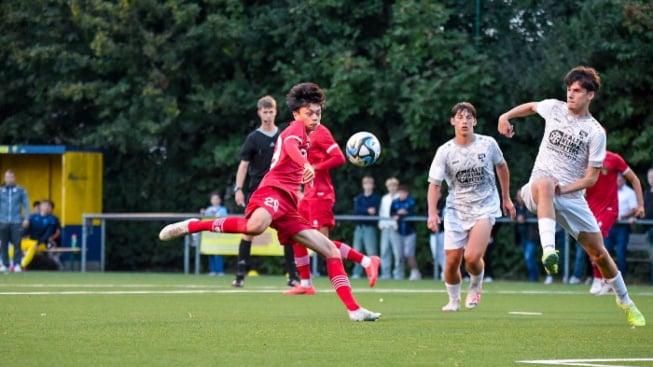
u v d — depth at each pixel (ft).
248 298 104.47
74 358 51.29
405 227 182.60
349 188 209.46
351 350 55.77
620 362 51.49
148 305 91.71
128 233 220.84
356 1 208.85
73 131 227.40
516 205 176.24
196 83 213.05
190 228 72.59
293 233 73.67
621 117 188.03
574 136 74.64
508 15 206.49
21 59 213.46
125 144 210.38
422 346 58.08
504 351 55.98
